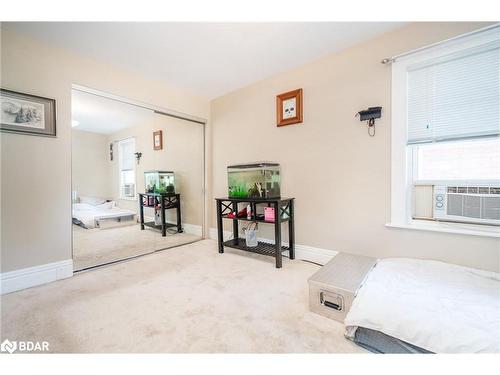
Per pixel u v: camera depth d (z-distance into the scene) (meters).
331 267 1.70
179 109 3.04
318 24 1.78
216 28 1.81
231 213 2.76
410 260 1.75
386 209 1.94
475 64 1.59
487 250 1.56
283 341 1.21
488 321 1.03
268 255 2.43
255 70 2.54
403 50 1.83
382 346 1.15
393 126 1.88
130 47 2.06
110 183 2.79
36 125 1.90
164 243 3.20
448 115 1.70
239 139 3.06
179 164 3.41
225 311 1.49
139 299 1.65
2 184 1.76
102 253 2.68
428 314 1.09
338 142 2.18
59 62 2.03
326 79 2.25
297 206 2.48
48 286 1.87
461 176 1.70
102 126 2.73
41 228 1.93
